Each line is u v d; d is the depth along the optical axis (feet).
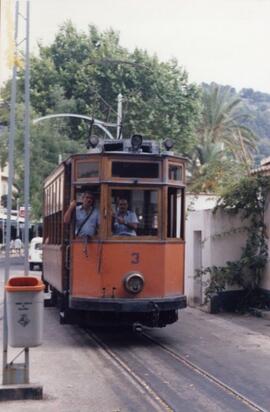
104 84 146.00
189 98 151.64
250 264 64.90
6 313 32.76
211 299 65.92
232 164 101.91
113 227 45.96
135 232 46.14
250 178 65.87
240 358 42.73
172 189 47.42
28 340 32.07
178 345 47.57
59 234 54.03
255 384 35.35
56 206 56.54
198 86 153.38
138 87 146.41
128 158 46.09
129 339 50.16
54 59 154.40
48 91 145.48
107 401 31.73
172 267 47.09
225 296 66.23
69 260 48.11
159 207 46.34
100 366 39.88
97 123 100.99
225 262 66.74
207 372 38.24
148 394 33.06
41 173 133.28
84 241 46.26
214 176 97.91
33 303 32.09
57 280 55.01
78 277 46.55
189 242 73.77
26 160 36.35
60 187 53.52
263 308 64.80
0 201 166.71
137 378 36.58
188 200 86.33
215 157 156.56
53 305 69.51
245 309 65.67
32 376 37.01
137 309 45.50
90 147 48.19
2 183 209.97
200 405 30.96
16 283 32.60
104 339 50.08
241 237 67.26
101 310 45.52
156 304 45.75
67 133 144.56
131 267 45.91
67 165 50.03
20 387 31.91
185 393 33.27
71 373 37.88
